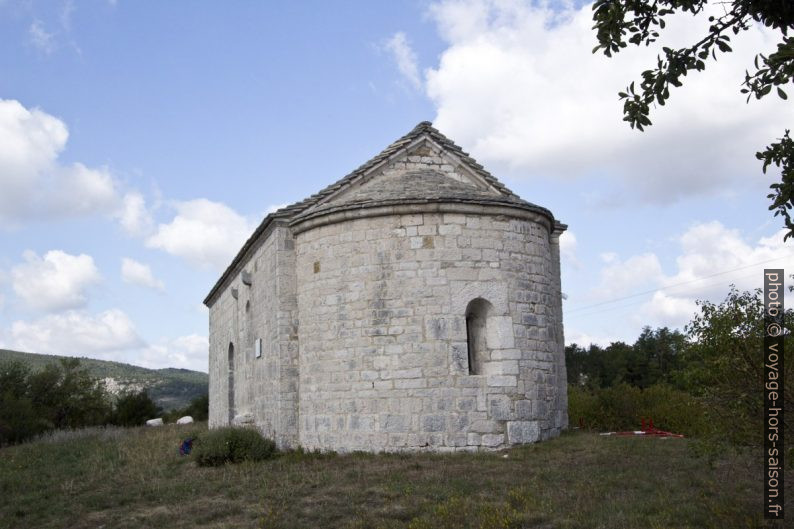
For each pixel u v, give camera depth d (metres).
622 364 50.91
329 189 17.77
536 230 17.08
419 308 15.64
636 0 7.80
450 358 15.43
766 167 7.53
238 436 16.62
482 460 14.11
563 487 11.55
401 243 15.96
